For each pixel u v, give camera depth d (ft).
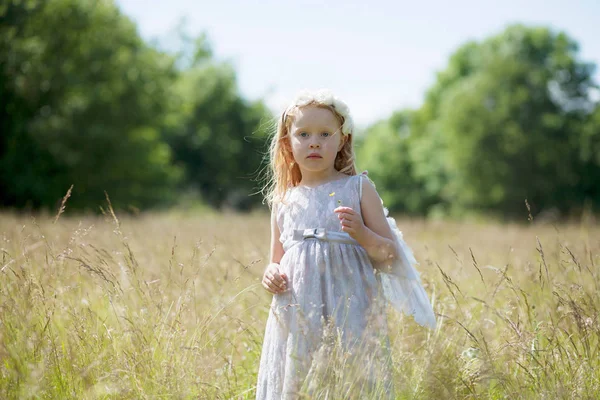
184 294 11.65
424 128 172.24
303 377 9.06
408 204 173.06
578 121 129.80
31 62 90.27
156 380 9.48
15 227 21.22
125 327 10.76
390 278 10.28
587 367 9.57
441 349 9.66
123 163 97.76
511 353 9.93
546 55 136.77
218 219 48.16
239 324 11.66
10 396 8.82
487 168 129.29
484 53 140.56
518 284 12.96
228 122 174.60
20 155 91.66
